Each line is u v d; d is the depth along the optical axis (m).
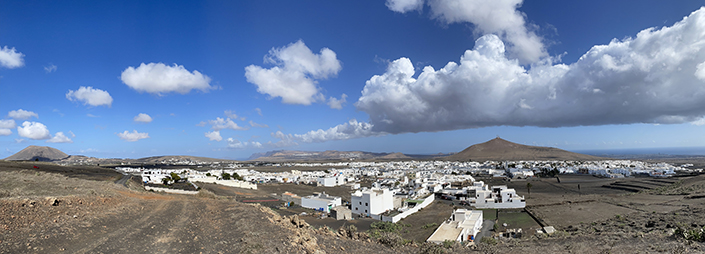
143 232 21.31
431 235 57.50
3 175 53.38
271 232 22.22
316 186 168.62
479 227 71.38
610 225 58.91
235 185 150.75
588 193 129.38
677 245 28.58
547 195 123.75
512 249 35.34
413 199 114.56
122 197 36.34
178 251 17.84
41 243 16.80
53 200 25.08
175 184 138.38
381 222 78.44
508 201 103.19
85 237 19.02
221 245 19.06
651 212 69.50
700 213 57.38
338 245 24.83
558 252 32.62
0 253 14.73
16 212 20.83
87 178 110.69
